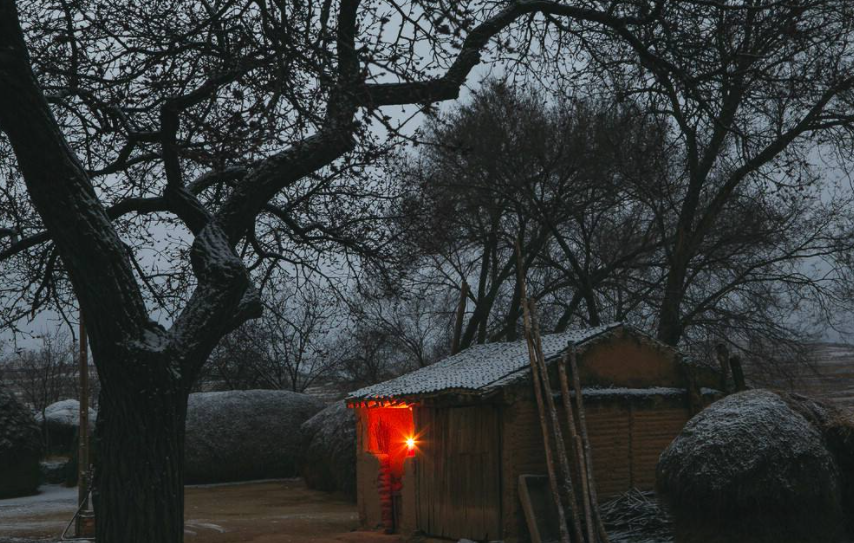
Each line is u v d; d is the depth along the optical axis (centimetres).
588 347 1334
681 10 1123
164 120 857
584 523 1203
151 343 780
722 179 2345
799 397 1066
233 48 904
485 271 2630
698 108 1223
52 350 4603
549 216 2234
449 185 2127
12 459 2558
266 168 893
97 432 813
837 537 963
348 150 904
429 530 1384
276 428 2756
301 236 1138
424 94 865
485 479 1279
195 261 857
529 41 1209
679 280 2231
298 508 2083
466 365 1503
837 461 1014
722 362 1438
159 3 1023
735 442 958
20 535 1634
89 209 763
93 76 921
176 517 784
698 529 968
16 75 725
